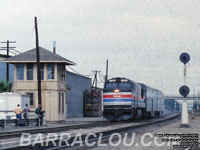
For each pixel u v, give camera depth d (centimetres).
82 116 8456
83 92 8575
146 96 6381
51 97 5181
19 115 3950
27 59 5212
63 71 5519
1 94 4331
